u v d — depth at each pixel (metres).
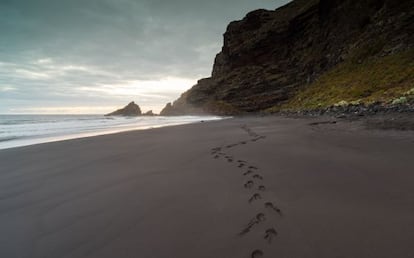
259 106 69.00
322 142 10.20
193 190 5.27
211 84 92.44
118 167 7.91
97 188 5.85
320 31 67.00
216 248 3.07
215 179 5.96
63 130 26.22
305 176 5.70
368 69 38.25
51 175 7.38
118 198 5.08
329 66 56.41
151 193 5.25
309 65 64.69
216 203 4.49
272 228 3.45
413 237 3.01
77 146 13.20
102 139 15.85
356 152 7.75
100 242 3.44
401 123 13.31
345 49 52.84
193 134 17.05
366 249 2.84
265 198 4.57
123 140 15.14
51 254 3.24
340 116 22.86
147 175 6.71
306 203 4.21
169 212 4.24
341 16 59.94
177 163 7.97
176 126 26.33
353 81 37.41
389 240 2.98
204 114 84.94
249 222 3.68
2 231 3.96
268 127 19.75
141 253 3.10
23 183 6.68
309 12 72.19
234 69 90.00
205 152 9.62
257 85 74.25
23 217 4.46
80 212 4.50
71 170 7.88
